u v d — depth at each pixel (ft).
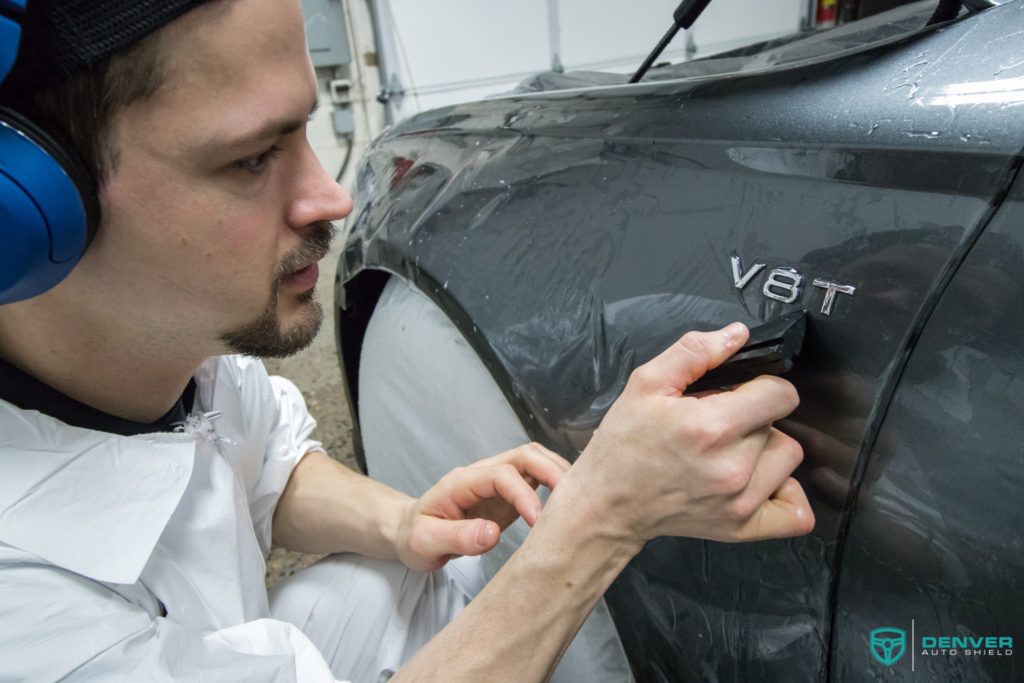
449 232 2.49
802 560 1.51
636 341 1.75
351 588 2.60
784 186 1.53
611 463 1.46
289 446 2.81
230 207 1.41
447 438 2.79
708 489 1.35
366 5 10.11
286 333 1.77
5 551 1.51
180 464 1.82
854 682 1.50
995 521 1.19
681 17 2.46
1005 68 1.27
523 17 11.16
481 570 2.93
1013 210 1.17
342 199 1.62
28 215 1.16
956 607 1.28
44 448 1.62
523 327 2.06
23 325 1.56
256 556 2.34
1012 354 1.16
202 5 1.16
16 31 1.03
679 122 1.87
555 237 2.07
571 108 2.39
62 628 1.49
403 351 2.91
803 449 1.46
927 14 2.74
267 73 1.29
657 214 1.80
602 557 1.54
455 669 1.57
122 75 1.17
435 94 10.92
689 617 1.78
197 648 1.66
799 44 3.01
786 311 1.45
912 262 1.28
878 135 1.39
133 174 1.29
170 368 1.78
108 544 1.64
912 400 1.27
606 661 2.23
